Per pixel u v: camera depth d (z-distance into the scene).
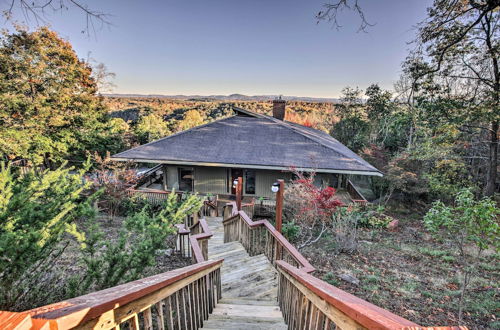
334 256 7.93
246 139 13.54
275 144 13.02
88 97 17.81
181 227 5.88
